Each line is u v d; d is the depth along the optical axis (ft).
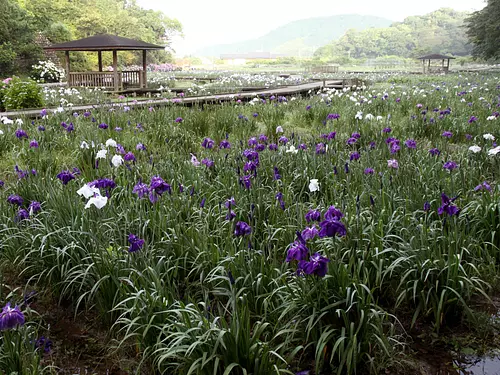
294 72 169.99
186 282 11.76
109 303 10.81
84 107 38.09
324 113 34.22
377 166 17.70
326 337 9.14
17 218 12.90
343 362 8.80
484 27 119.85
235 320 8.56
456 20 421.59
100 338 10.61
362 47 407.85
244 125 30.45
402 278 10.79
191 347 8.13
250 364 8.43
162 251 12.20
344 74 141.08
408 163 17.97
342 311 9.07
